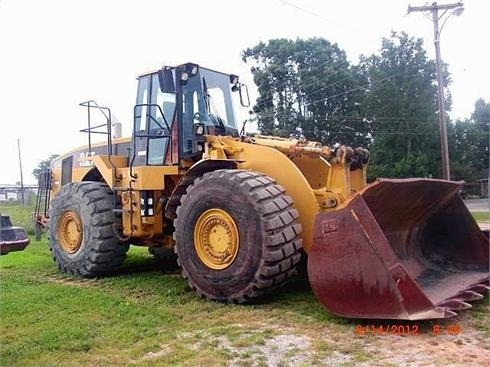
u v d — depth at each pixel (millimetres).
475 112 41438
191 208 5258
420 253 5598
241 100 7027
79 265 6828
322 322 4254
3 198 18172
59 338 3979
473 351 3527
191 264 5238
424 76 33125
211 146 5801
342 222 4125
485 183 34656
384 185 4352
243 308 4781
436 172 32594
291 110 33125
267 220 4668
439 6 20547
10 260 8562
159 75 6328
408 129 32719
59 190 7797
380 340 3789
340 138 33750
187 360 3494
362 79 34375
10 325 4375
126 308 4898
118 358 3562
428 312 3783
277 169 5230
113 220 6766
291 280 5855
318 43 34656
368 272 3990
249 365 3377
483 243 5289
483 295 4711
